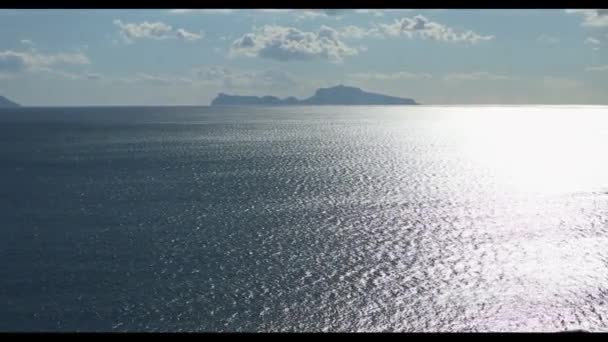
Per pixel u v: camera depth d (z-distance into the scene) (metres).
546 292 55.53
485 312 51.09
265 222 80.50
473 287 56.59
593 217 86.12
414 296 54.34
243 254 65.69
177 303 52.06
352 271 60.59
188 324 48.19
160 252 66.25
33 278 57.72
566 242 71.88
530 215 87.50
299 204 93.25
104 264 62.03
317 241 71.25
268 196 100.06
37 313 49.81
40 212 86.00
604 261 64.25
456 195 104.75
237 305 51.88
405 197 101.62
